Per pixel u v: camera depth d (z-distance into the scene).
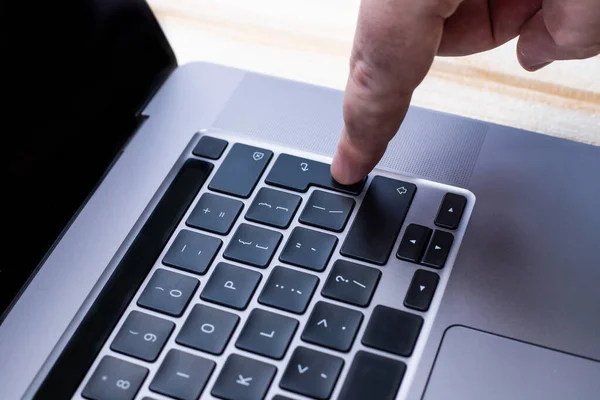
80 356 0.31
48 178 0.36
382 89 0.31
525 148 0.36
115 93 0.39
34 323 0.32
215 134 0.38
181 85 0.41
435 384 0.29
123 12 0.39
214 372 0.30
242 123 0.39
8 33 0.33
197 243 0.34
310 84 0.40
